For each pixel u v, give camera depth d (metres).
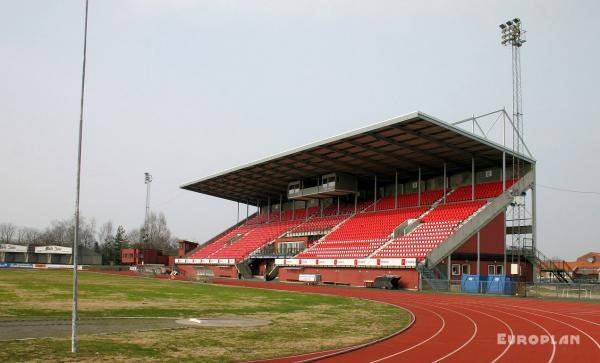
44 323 20.58
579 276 71.94
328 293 44.81
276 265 70.44
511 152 56.12
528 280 55.59
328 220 79.00
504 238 55.47
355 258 57.25
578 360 14.98
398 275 51.44
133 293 38.91
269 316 25.55
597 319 25.52
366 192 80.44
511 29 61.31
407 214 65.00
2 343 15.44
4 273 69.62
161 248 163.62
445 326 22.67
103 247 148.12
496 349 16.72
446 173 68.44
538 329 21.73
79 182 15.04
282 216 93.81
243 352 15.32
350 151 59.94
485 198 57.69
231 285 56.41
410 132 50.75
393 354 15.71
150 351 14.95
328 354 15.40
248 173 77.25
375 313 27.92
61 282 50.44
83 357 13.74
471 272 52.12
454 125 49.28
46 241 166.75
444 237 51.97
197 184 88.44
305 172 75.12
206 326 21.02
